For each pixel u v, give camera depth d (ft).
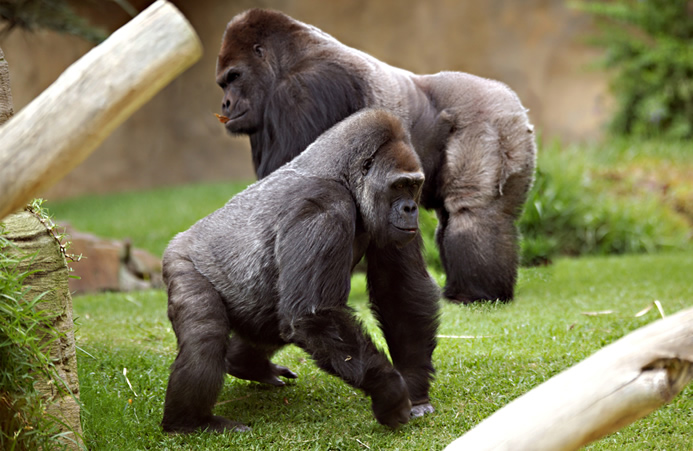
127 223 83.56
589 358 15.62
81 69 15.08
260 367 29.17
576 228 67.31
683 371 15.28
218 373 24.21
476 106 36.35
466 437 15.51
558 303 41.91
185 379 23.79
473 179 35.88
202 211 87.35
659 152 95.04
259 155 36.27
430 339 25.93
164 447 23.12
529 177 37.19
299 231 23.24
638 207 73.51
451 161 36.19
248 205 25.58
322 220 23.22
